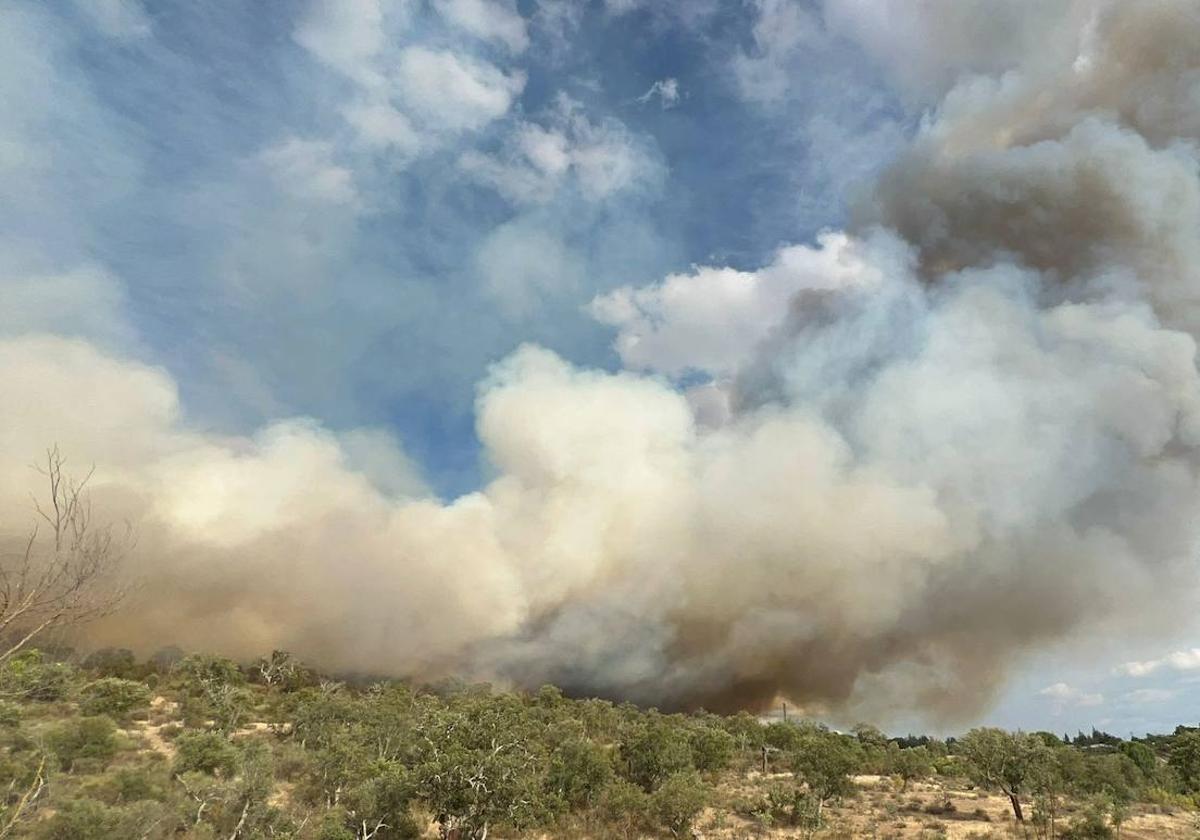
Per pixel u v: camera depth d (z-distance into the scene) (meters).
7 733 24.75
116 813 25.02
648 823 38.53
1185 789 54.78
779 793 44.34
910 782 63.38
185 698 65.50
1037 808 41.38
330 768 39.78
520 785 32.78
